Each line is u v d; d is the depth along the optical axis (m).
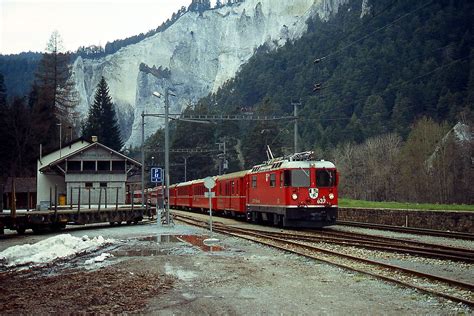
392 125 80.31
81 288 11.09
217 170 89.88
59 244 18.66
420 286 10.75
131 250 19.05
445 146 61.84
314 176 27.86
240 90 130.38
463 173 61.06
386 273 12.60
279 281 11.76
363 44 95.31
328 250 16.62
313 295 10.09
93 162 55.19
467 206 35.97
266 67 129.12
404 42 90.62
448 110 76.81
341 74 91.69
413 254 16.05
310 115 90.06
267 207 30.91
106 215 33.56
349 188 75.12
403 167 66.06
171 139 109.06
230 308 8.99
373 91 87.69
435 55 85.50
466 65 79.31
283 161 29.14
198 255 17.14
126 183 59.41
